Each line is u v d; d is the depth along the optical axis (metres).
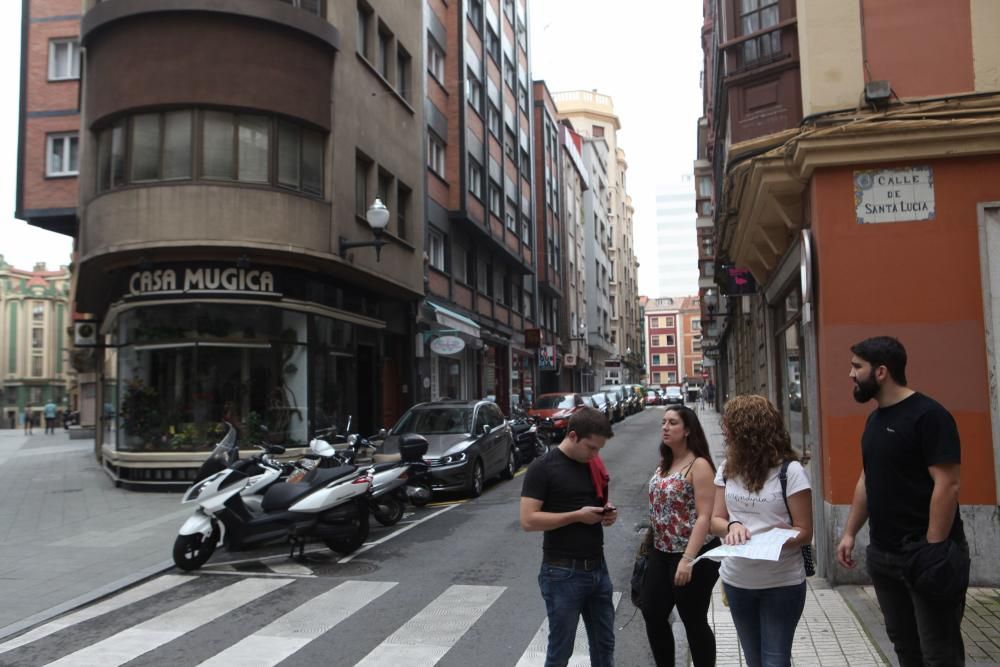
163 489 13.45
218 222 13.35
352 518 8.51
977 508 6.30
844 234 6.79
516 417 18.80
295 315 14.87
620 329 75.19
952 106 6.77
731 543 3.48
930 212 6.66
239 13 13.79
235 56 13.81
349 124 16.14
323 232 14.82
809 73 7.21
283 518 8.17
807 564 3.58
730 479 3.68
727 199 9.45
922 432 3.48
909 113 6.75
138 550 8.90
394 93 19.08
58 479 15.97
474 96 27.02
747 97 8.83
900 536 3.52
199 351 13.64
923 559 3.38
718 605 6.22
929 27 7.04
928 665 3.45
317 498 8.25
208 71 13.62
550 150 42.84
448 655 5.21
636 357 87.31
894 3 7.11
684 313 122.31
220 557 8.69
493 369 29.98
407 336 21.00
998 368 6.39
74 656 5.34
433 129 23.16
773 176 7.31
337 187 15.40
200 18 13.69
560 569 3.89
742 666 4.82
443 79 24.66
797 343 9.08
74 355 31.78
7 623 6.16
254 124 14.05
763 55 8.66
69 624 6.16
